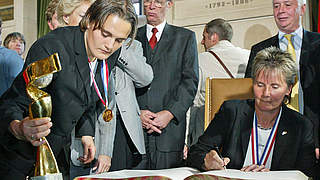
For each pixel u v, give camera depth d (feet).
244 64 8.68
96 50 4.14
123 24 3.92
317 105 6.56
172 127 7.18
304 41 7.08
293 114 5.08
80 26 4.31
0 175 3.75
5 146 3.66
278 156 4.86
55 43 4.27
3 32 24.47
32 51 4.22
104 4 3.92
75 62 4.39
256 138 5.09
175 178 3.35
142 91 7.25
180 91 7.29
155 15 7.66
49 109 3.01
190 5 17.87
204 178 3.10
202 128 8.82
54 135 4.46
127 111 6.24
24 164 3.79
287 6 7.12
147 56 7.58
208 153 4.61
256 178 3.10
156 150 7.06
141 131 6.48
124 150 6.43
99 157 5.61
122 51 6.14
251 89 6.03
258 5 16.30
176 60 7.48
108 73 5.21
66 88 4.33
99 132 5.65
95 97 4.91
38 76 2.86
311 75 6.72
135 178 3.04
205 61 8.96
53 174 2.87
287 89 4.79
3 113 3.67
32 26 24.06
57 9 5.09
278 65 4.65
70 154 4.83
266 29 16.15
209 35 9.36
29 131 2.99
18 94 3.82
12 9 24.13
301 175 3.28
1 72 9.01
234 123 5.24
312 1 14.47
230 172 3.37
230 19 16.93
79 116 4.53
